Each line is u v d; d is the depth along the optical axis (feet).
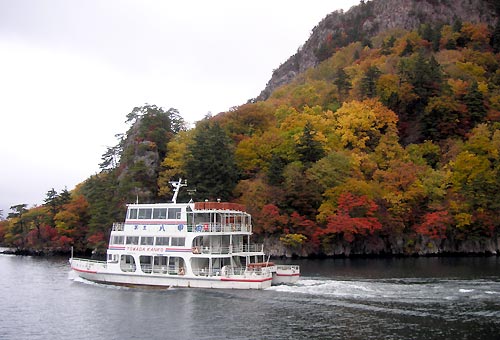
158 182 382.01
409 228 342.85
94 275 213.87
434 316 143.13
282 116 472.85
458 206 333.62
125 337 129.80
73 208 421.18
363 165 369.91
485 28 646.33
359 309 151.94
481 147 369.30
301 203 331.36
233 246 204.95
